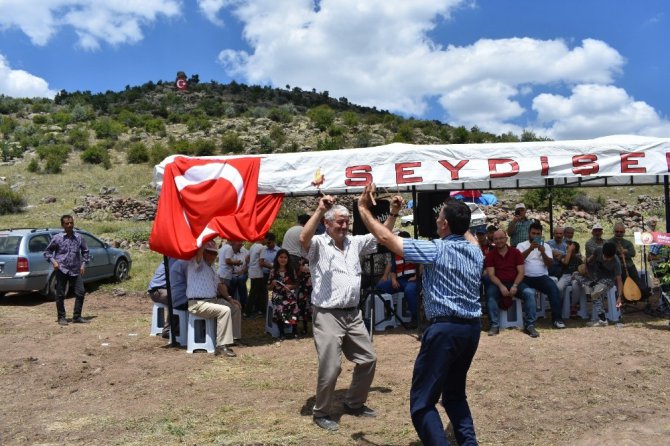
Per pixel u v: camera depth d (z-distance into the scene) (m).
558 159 8.38
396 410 5.29
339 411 5.27
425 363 3.71
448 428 4.80
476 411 5.17
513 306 8.67
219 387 6.14
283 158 8.22
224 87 100.94
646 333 8.12
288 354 7.53
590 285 8.92
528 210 27.80
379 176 8.26
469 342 3.72
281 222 20.30
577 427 4.75
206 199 7.82
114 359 7.45
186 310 8.14
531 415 5.05
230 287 10.11
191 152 47.34
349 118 59.41
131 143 50.66
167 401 5.71
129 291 13.38
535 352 7.19
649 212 27.16
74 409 5.55
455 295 3.71
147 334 9.01
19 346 8.24
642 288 9.73
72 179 37.25
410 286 8.66
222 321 7.51
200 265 7.66
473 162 8.32
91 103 78.88
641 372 6.26
